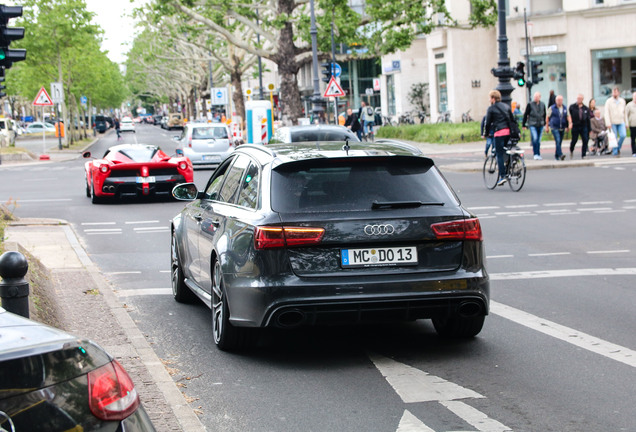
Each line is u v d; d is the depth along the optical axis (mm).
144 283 11266
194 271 8953
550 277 10844
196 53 88000
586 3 49844
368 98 83688
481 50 55594
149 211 20703
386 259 6930
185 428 5445
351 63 83312
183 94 135250
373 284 6840
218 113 83500
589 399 6012
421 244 7008
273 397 6285
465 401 6055
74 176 33938
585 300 9422
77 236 16219
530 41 52156
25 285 6070
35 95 82000
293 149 7738
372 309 6863
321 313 6828
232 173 8469
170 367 7199
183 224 9633
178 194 9273
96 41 83312
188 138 36344
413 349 7602
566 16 50719
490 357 7246
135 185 22594
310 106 98625
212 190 9047
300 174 7191
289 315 6852
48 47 64250
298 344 7891
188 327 8695
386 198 7094
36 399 2924
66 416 2979
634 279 10578
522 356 7238
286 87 49344
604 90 50188
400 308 6910
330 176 7195
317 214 6910
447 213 7094
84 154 24500
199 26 50219
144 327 8719
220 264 7359
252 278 6910
